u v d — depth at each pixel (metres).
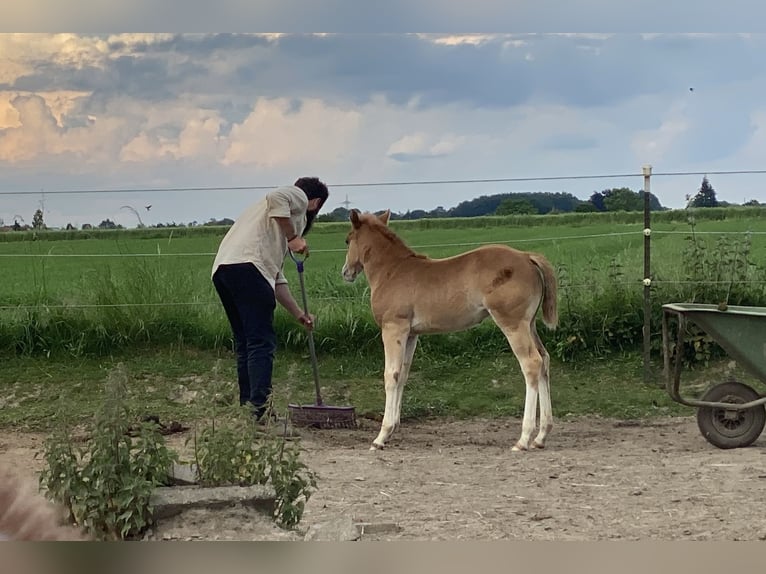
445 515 5.43
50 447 4.45
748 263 10.59
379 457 7.46
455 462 7.20
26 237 13.80
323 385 10.16
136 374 10.08
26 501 1.35
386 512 5.50
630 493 5.96
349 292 11.66
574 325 10.52
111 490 4.29
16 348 10.47
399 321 8.25
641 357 10.44
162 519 4.42
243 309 8.38
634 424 9.04
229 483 4.69
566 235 14.93
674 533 4.93
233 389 9.75
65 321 10.57
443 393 9.95
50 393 9.72
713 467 6.70
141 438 4.50
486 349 10.66
